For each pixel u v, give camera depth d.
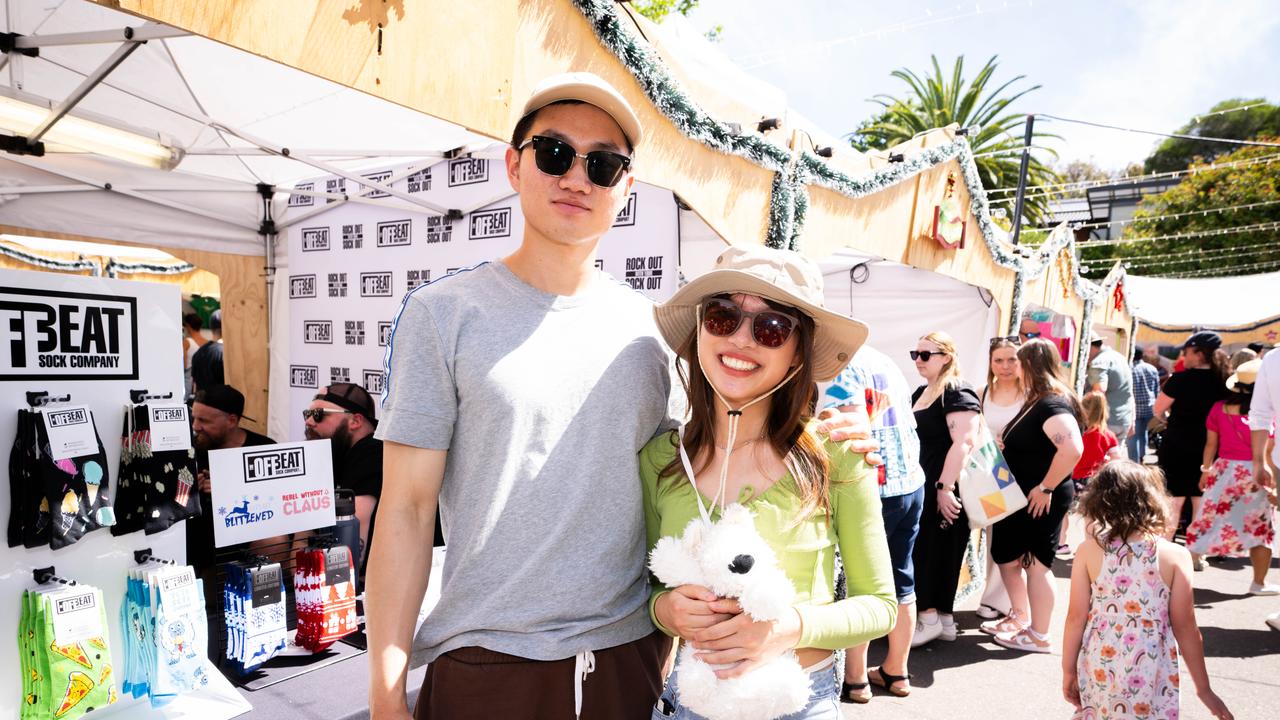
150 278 5.55
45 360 1.65
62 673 1.57
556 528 1.37
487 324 1.39
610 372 1.45
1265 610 4.89
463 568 1.38
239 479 2.22
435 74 1.73
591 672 1.43
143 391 1.84
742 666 1.30
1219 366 5.88
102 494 1.71
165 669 1.73
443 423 1.35
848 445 1.49
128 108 3.64
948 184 4.93
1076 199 36.22
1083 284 8.73
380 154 4.36
